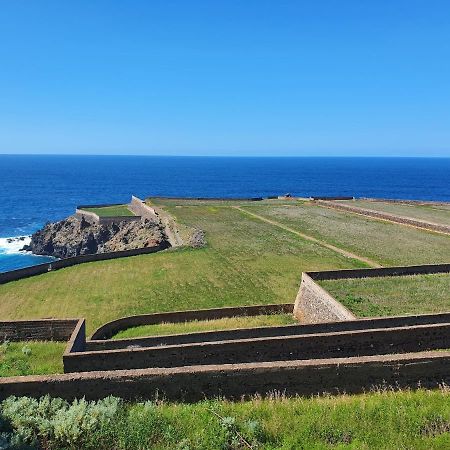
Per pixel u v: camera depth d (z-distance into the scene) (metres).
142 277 35.94
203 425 11.91
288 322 25.97
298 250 41.78
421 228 49.69
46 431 11.37
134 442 11.34
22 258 67.44
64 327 23.00
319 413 12.38
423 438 11.69
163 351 16.77
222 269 36.88
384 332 17.30
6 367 18.55
